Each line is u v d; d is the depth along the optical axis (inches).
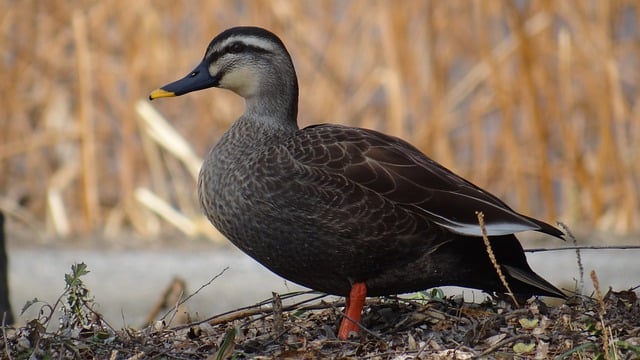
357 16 602.2
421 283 299.0
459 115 615.2
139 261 518.9
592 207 582.6
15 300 455.5
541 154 569.6
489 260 295.3
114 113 618.2
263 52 329.4
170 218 581.3
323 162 294.7
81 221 602.5
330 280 300.5
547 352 264.2
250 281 482.3
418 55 586.6
